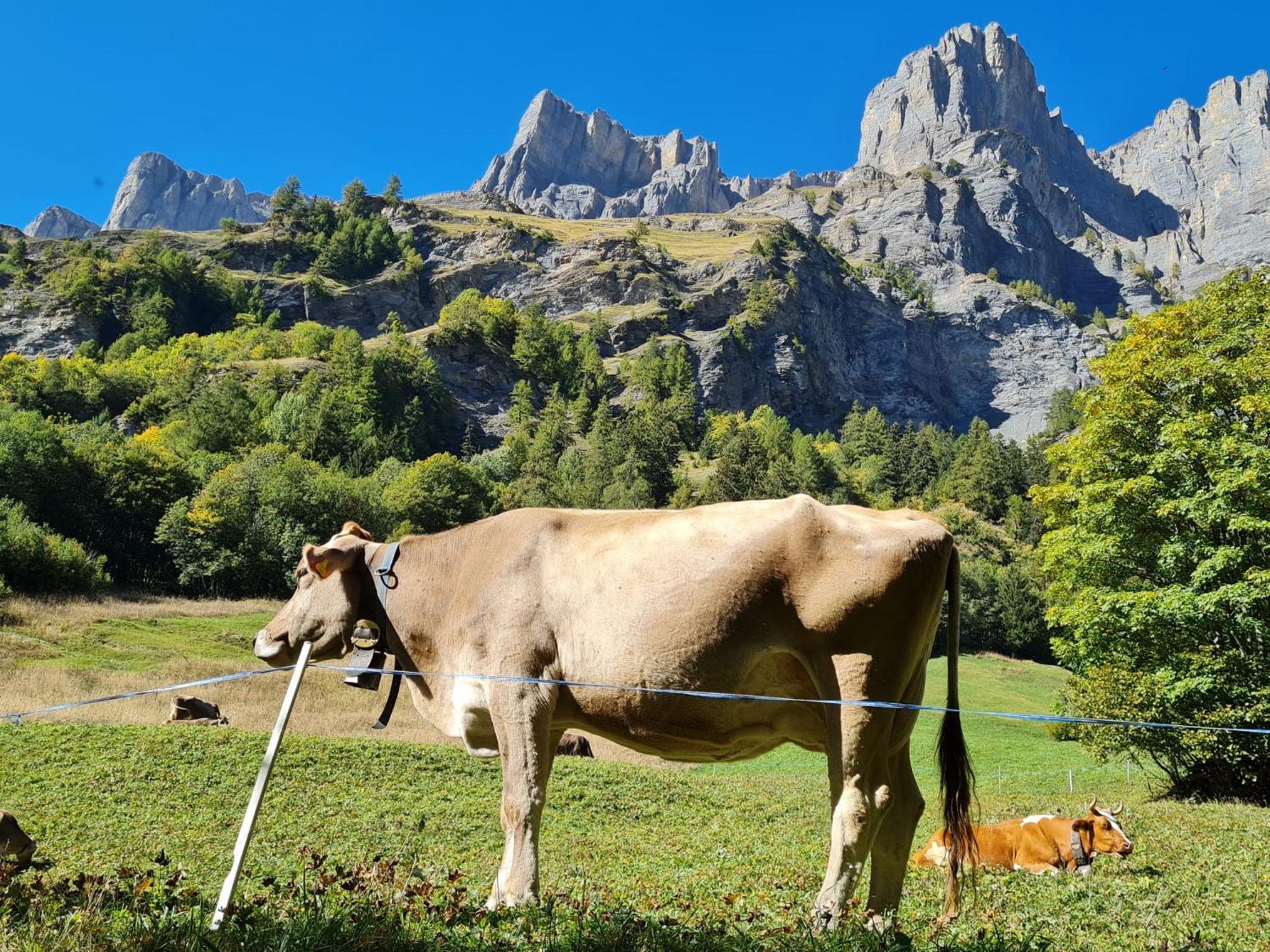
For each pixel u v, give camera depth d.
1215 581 22.19
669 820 18.02
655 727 6.36
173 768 18.16
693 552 6.31
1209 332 24.39
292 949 4.35
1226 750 20.59
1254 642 21.88
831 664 6.03
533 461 147.88
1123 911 7.54
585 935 4.98
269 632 7.62
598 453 154.12
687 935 5.12
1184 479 23.27
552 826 16.70
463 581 6.93
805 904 6.76
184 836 13.81
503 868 6.24
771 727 6.39
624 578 6.41
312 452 135.88
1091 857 10.51
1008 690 69.25
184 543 75.12
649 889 8.71
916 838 15.40
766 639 6.16
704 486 142.75
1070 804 19.55
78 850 12.46
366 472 132.50
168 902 5.14
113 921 4.62
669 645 6.22
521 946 4.81
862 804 5.84
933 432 199.00
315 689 38.75
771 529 6.24
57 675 37.31
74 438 100.06
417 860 11.94
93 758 18.48
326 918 4.84
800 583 6.11
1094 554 23.97
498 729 6.46
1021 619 89.19
